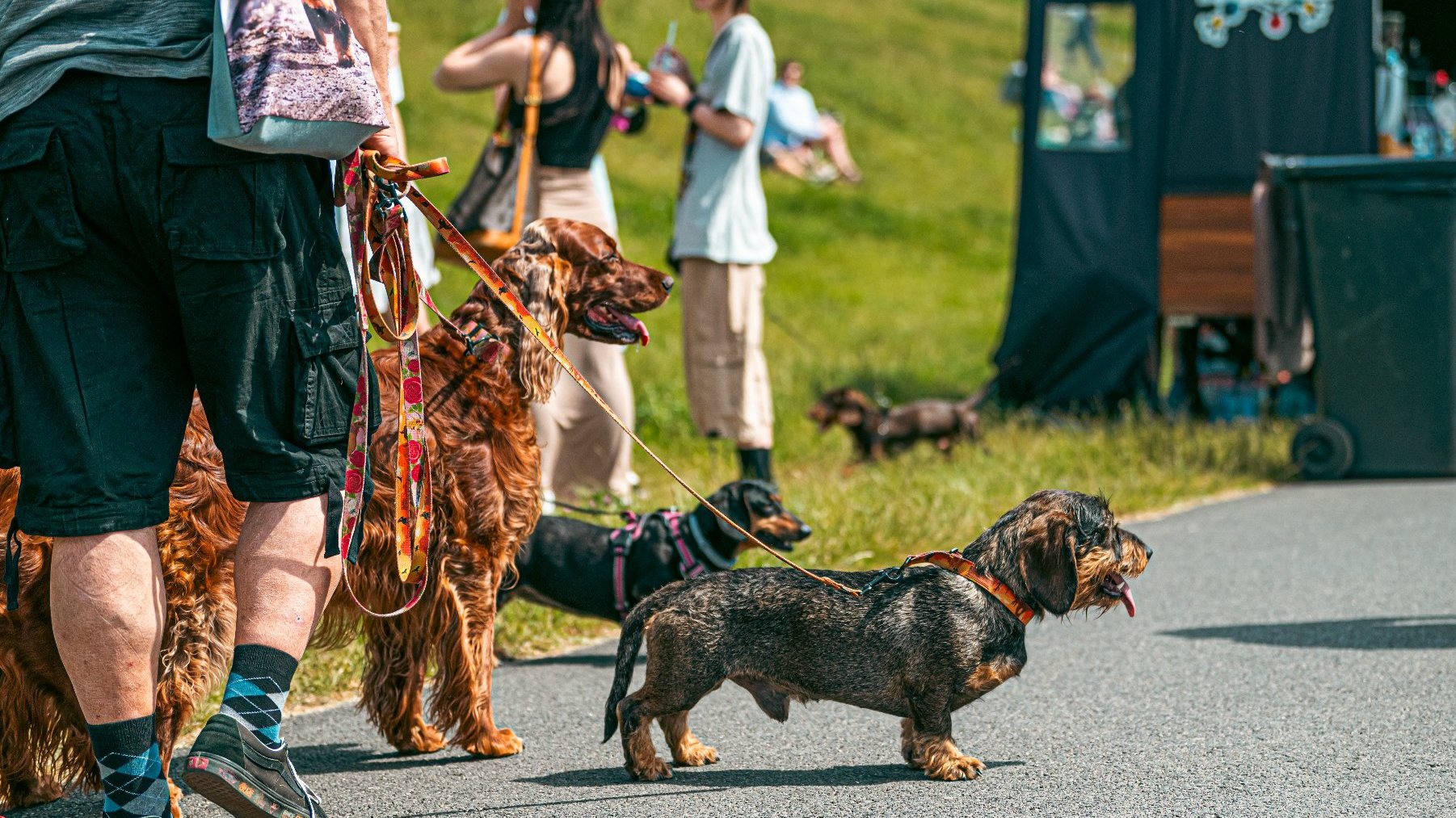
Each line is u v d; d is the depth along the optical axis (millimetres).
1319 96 14234
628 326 6145
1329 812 4742
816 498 10320
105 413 3617
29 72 3572
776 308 22547
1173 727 5812
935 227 30578
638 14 36469
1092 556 5312
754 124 9945
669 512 7410
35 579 4242
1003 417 14875
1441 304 12094
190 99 3574
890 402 16562
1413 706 6031
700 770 5359
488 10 32438
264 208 3627
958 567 5270
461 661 5355
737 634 5180
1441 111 17312
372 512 5090
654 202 26469
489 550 5387
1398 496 11641
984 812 4805
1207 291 14555
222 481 4480
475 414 5359
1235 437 13195
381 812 4855
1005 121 39406
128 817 3686
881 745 5688
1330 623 7578
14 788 4945
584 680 6859
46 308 3611
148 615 3658
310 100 3580
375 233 4238
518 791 5086
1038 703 6230
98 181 3545
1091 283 14656
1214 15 14391
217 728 3605
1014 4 53094
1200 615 7863
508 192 8766
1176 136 14547
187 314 3643
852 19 45969
